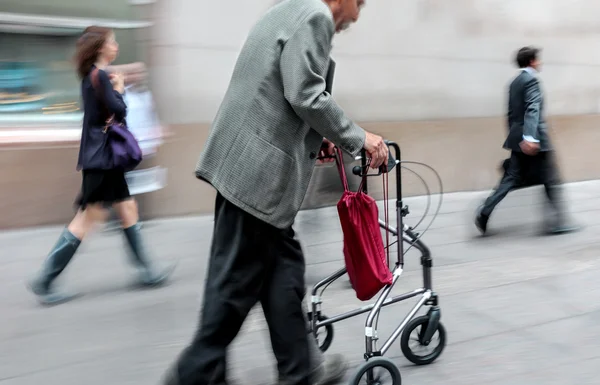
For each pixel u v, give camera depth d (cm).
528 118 555
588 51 977
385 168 262
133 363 324
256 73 230
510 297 422
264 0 687
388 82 796
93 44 397
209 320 240
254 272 241
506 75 891
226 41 670
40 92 596
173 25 638
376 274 260
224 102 239
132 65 587
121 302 410
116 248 523
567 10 947
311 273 455
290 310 250
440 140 808
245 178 231
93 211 409
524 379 307
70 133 597
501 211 693
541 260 511
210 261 248
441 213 678
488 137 845
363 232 260
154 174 618
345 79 765
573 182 920
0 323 375
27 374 311
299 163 237
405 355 312
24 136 575
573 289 439
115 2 609
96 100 395
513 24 891
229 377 306
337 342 345
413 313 295
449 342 348
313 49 220
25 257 503
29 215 580
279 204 235
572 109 971
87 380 305
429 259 304
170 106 643
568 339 354
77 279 452
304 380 254
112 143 400
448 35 835
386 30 787
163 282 447
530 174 581
